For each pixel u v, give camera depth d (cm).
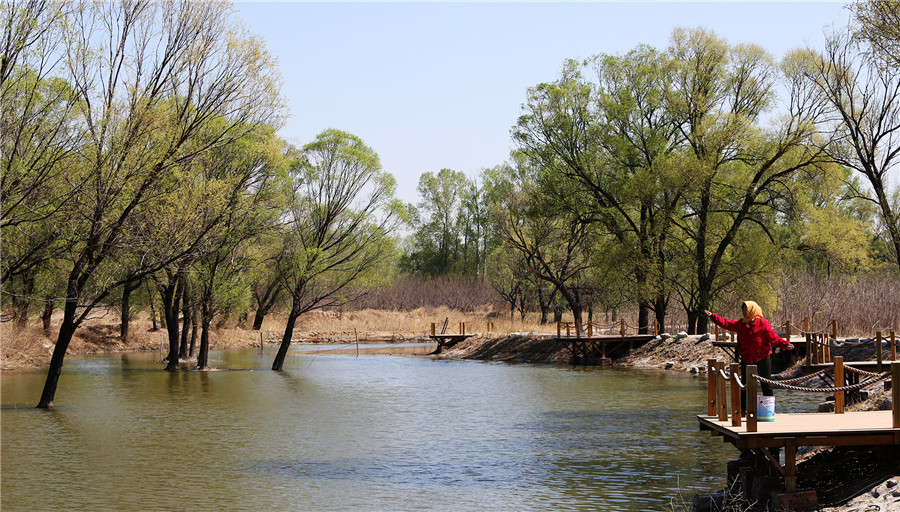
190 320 4719
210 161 3170
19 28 2062
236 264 3947
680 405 2575
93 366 4222
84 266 2569
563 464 1662
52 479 1573
